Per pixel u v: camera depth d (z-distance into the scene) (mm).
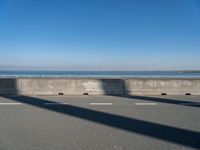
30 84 13836
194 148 5387
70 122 7461
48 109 9414
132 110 9438
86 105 10375
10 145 5426
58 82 14000
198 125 7312
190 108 10031
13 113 8625
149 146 5473
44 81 13930
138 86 14344
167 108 9969
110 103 10961
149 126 7125
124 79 14336
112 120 7781
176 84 14578
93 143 5625
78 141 5746
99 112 8969
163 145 5551
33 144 5504
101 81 14188
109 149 5266
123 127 6988
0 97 12398
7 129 6637
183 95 14195
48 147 5328
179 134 6387
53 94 13820
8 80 13719
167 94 14398
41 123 7301
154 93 14336
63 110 9250
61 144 5527
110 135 6234
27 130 6566
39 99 11898
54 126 6992
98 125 7164
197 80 14711
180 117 8328
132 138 6016
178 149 5312
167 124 7383
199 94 14547
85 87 14039
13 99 11773
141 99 12328
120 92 14148
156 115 8594
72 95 13656
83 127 6938
